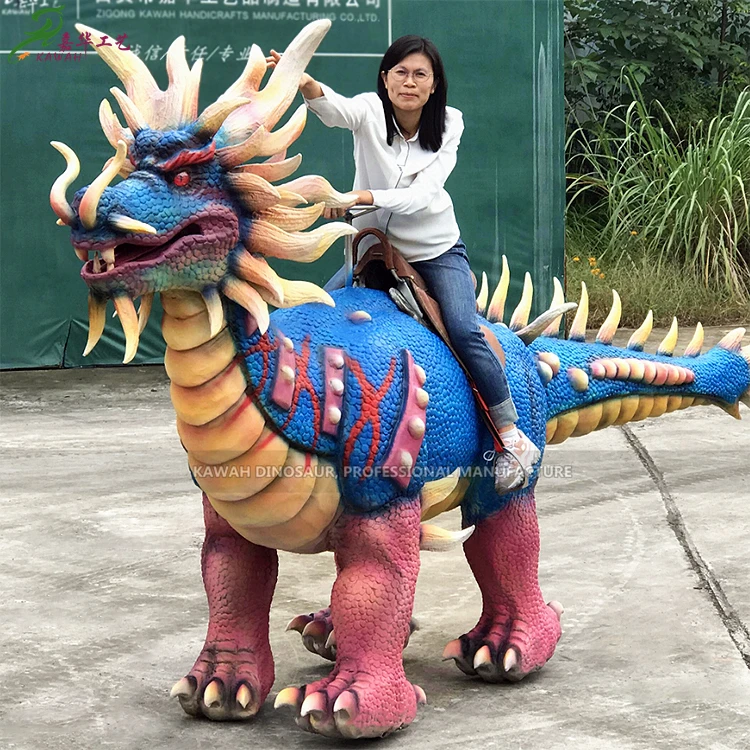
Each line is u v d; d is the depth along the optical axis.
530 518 3.92
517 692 3.81
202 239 3.00
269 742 3.42
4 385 9.04
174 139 3.01
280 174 3.16
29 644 4.24
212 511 3.60
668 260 12.31
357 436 3.29
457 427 3.56
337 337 3.38
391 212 3.68
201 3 9.31
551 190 9.92
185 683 3.54
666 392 4.37
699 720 3.57
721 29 15.18
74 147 9.42
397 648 3.43
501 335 3.90
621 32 13.98
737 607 4.63
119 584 4.91
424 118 3.71
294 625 4.20
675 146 13.50
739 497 6.21
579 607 4.65
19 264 9.49
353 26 9.47
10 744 3.41
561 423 4.12
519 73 9.76
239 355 3.14
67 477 6.54
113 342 9.72
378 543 3.37
